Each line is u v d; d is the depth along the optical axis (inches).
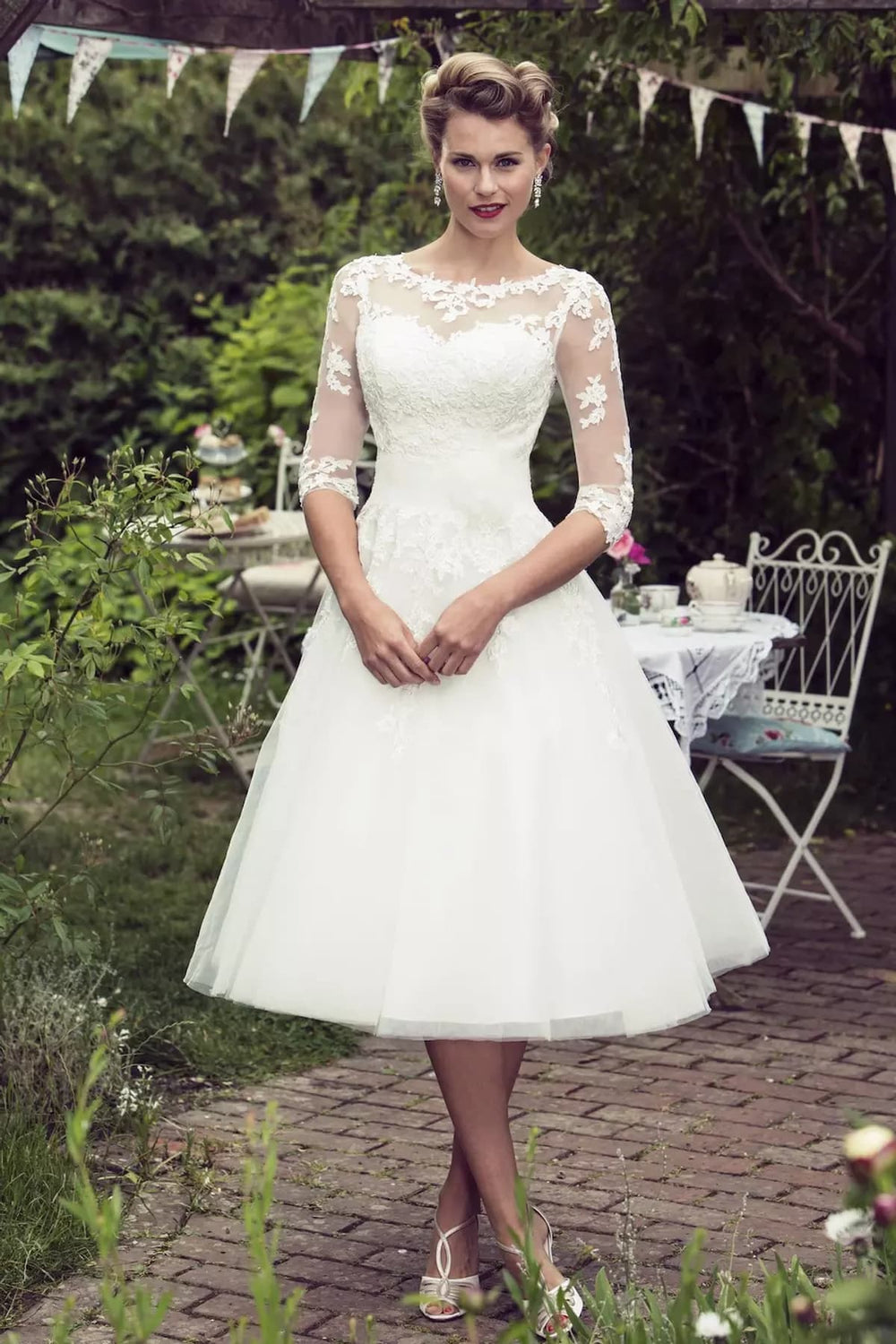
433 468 125.0
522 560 121.7
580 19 263.9
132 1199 145.6
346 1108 170.7
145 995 197.6
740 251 344.5
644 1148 160.2
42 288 420.5
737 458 354.9
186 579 373.7
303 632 376.8
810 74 286.2
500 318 124.5
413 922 116.7
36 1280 131.6
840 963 220.1
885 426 323.6
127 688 167.9
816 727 234.2
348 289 127.7
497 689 121.7
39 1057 160.1
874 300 351.6
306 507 128.6
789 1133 163.8
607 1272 132.3
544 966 116.6
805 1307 81.4
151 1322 84.9
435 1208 146.4
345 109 426.9
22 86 217.0
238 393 401.1
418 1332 123.9
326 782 122.2
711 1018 199.8
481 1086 120.6
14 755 165.2
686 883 131.6
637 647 200.2
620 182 318.3
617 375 127.6
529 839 118.4
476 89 120.1
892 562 323.0
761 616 225.8
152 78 429.4
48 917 165.8
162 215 423.2
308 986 117.8
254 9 242.1
